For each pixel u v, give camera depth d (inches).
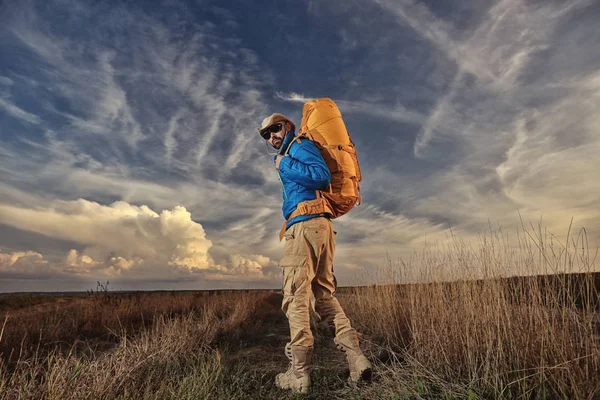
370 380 123.6
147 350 136.6
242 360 162.2
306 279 125.4
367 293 259.4
